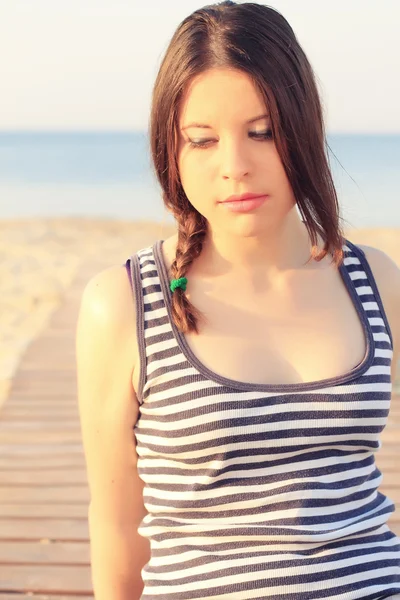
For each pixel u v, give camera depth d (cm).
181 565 147
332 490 148
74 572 298
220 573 143
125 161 5650
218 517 149
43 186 4097
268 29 140
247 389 146
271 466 148
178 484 151
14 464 407
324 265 164
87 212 3175
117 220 2162
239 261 158
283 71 140
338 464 150
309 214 154
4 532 331
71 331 686
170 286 154
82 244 1598
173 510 152
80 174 4709
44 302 1021
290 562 143
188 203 159
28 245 1578
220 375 148
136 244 1600
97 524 171
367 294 163
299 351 154
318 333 156
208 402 146
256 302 157
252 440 145
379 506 157
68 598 281
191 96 142
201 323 153
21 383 548
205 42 140
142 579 169
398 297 169
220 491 148
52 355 614
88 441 162
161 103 148
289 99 140
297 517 145
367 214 2686
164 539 153
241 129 142
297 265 161
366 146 7319
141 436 156
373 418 150
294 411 146
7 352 764
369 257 170
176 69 142
